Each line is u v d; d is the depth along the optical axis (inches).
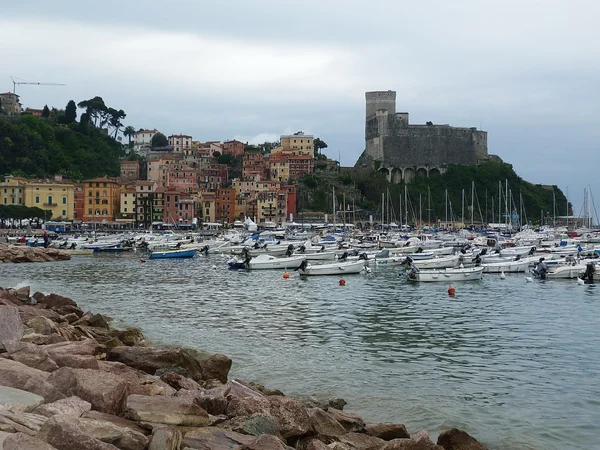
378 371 1441.9
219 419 834.2
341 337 1835.6
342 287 3198.8
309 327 2000.5
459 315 2255.2
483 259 4136.3
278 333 1894.7
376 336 1852.9
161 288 3115.2
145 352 1230.9
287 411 902.4
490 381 1368.1
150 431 742.5
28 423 645.9
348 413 1074.7
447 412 1164.5
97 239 6501.0
